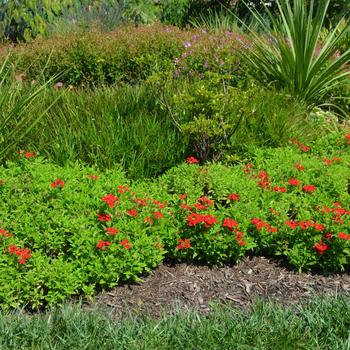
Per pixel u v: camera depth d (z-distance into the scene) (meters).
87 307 4.19
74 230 4.54
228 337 3.67
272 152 6.19
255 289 4.53
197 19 13.63
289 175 5.76
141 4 13.68
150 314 4.12
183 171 5.57
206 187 5.46
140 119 6.08
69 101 6.61
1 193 4.96
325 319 3.90
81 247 4.38
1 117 5.72
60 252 4.49
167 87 6.71
